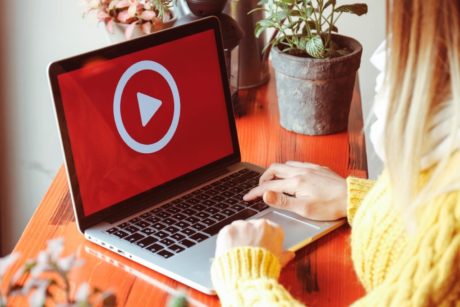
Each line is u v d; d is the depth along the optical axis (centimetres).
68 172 113
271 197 119
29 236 114
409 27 76
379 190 91
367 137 197
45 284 59
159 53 126
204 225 115
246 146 145
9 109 214
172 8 158
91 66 116
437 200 77
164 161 126
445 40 74
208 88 133
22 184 225
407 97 77
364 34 200
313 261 108
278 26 148
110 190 118
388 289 78
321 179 122
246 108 160
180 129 129
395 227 88
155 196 124
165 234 113
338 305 99
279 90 149
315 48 140
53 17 201
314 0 191
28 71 208
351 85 146
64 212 122
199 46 132
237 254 98
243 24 162
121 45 121
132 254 107
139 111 123
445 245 76
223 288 95
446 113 78
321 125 148
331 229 116
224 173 133
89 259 108
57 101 112
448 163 77
